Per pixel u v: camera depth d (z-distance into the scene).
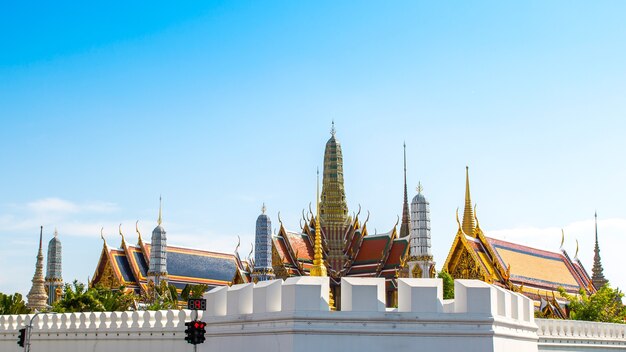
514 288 94.62
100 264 115.62
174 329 46.91
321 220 121.94
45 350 51.00
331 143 126.25
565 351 54.56
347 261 119.88
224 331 40.69
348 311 37.97
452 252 96.25
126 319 48.66
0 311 79.94
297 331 37.47
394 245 117.94
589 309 87.69
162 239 112.50
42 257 124.56
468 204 115.44
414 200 102.31
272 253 117.06
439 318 38.16
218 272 123.56
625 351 58.84
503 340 39.53
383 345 37.88
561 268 108.69
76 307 81.81
